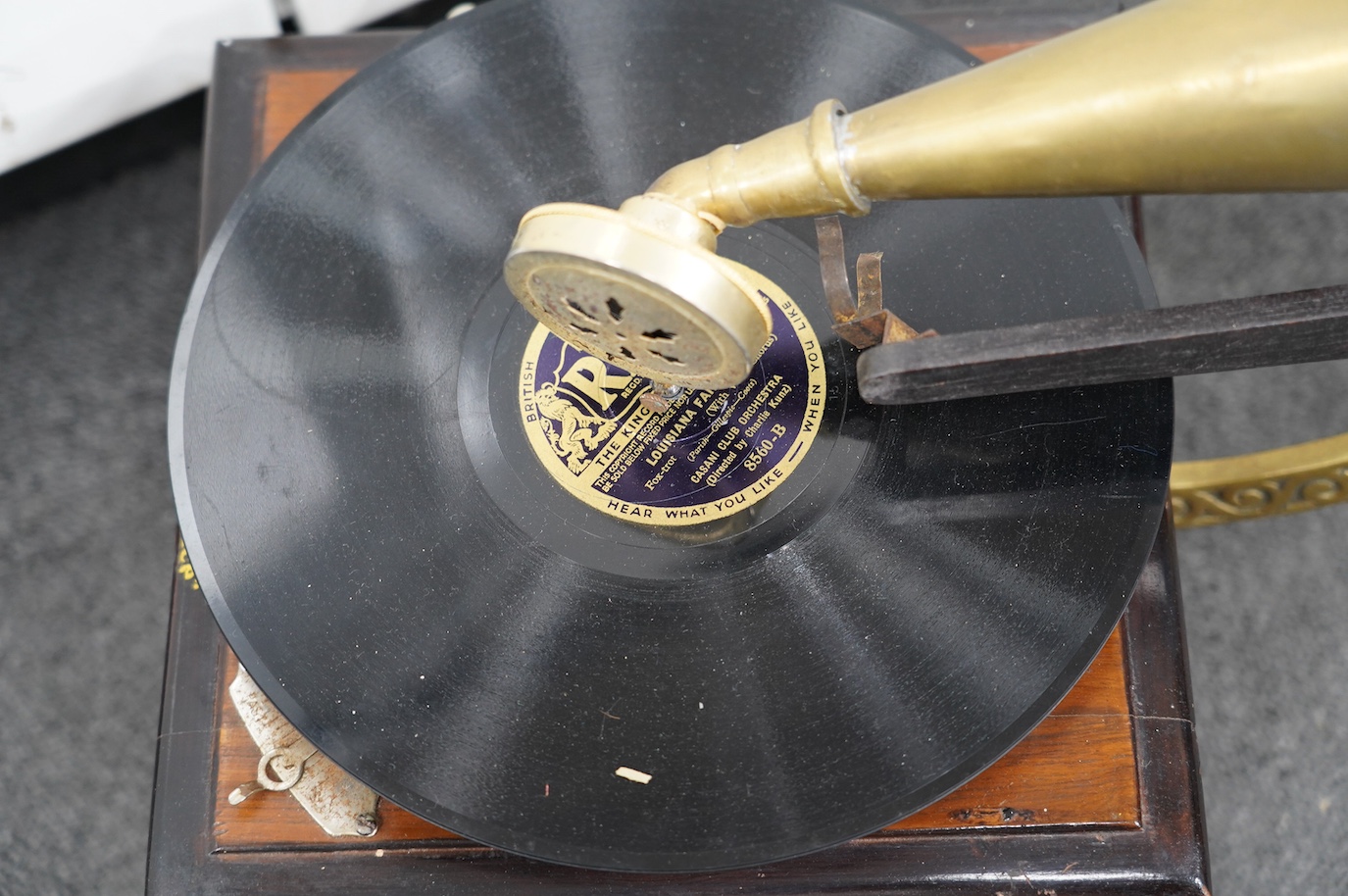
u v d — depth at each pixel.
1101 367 0.59
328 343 0.64
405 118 0.66
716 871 0.61
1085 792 0.64
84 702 0.81
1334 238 0.87
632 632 0.62
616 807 0.60
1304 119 0.56
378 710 0.61
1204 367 0.59
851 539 0.63
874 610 0.62
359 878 0.64
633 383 0.65
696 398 0.65
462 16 0.68
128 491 0.84
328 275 0.65
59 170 0.88
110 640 0.82
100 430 0.85
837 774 0.60
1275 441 0.84
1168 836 0.64
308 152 0.66
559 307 0.58
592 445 0.64
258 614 0.61
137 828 0.80
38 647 0.82
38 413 0.85
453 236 0.66
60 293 0.86
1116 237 0.64
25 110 0.80
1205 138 0.56
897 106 0.59
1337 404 0.84
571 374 0.65
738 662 0.61
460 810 0.60
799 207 0.59
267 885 0.64
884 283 0.65
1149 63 0.57
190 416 0.63
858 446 0.64
